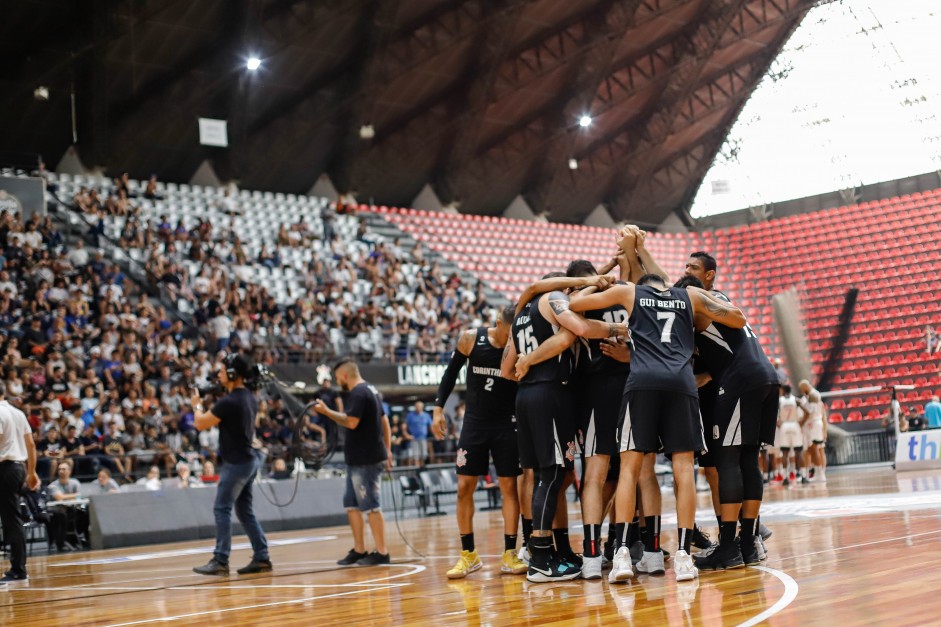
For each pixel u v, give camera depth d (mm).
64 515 12828
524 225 32781
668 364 4949
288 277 22547
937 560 4688
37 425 14141
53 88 23359
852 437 21547
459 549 8242
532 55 28297
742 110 34406
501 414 5898
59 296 17672
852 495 10914
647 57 30516
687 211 36625
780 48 32781
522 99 29797
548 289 5371
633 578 5031
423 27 25656
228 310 19391
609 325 5133
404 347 21406
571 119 30547
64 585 7324
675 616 3707
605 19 27750
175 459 14875
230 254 22156
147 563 9375
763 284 32500
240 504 7426
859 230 31797
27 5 21234
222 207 25719
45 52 22594
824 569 4738
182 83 24594
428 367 20953
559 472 5297
